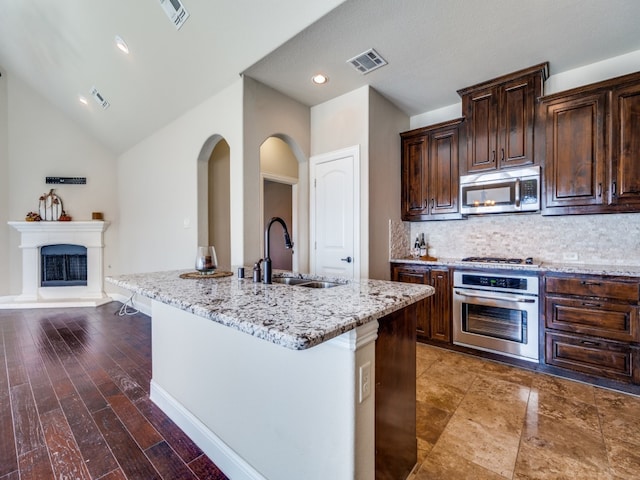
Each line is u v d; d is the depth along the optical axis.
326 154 3.44
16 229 5.23
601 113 2.50
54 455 1.71
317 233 3.54
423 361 2.88
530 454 1.67
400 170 3.70
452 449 1.71
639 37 2.37
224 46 2.62
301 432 1.26
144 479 1.55
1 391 2.39
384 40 2.36
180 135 3.84
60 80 4.46
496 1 1.97
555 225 3.02
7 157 5.18
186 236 3.83
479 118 3.10
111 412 2.12
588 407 2.11
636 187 2.37
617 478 1.50
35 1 3.28
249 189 2.92
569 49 2.52
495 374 2.62
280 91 3.20
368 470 1.18
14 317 4.47
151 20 2.71
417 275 3.33
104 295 5.49
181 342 1.94
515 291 2.73
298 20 2.18
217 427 1.67
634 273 2.23
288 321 1.02
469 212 3.17
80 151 5.51
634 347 2.25
